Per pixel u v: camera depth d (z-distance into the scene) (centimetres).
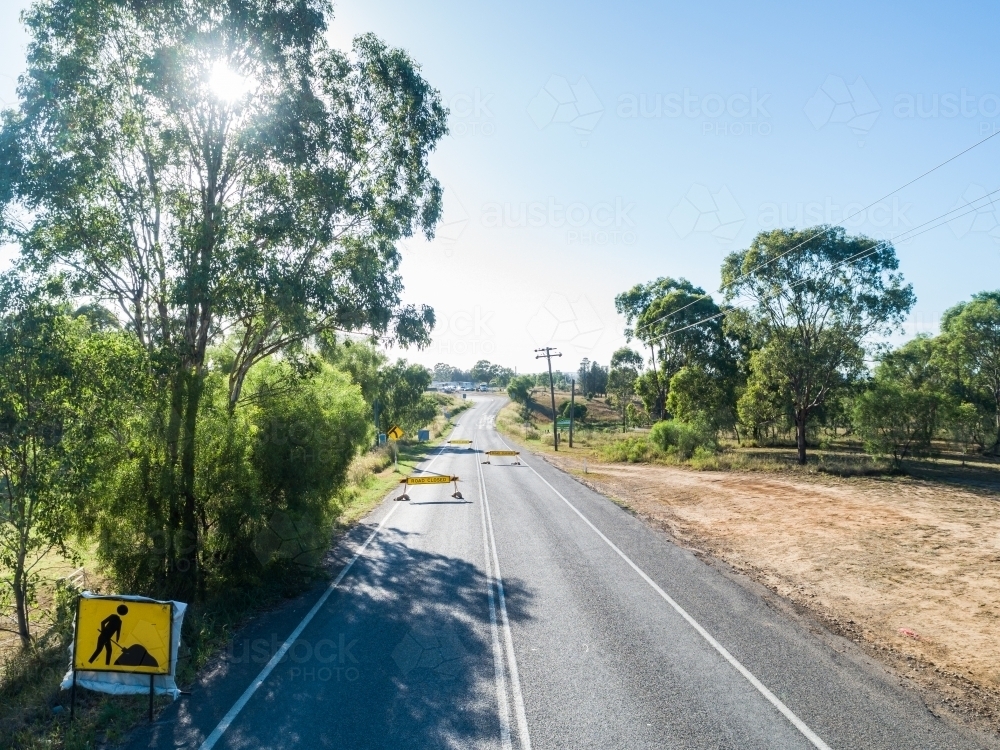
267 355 1440
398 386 5522
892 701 752
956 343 4406
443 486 2805
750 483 2877
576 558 1459
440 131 1537
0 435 860
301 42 1198
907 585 1274
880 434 3195
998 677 837
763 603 1128
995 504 2255
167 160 1169
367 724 696
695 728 686
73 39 1077
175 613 752
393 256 1545
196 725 695
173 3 1063
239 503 1145
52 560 1484
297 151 1186
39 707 740
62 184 1016
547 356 5659
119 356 980
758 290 3669
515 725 694
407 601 1141
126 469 1043
